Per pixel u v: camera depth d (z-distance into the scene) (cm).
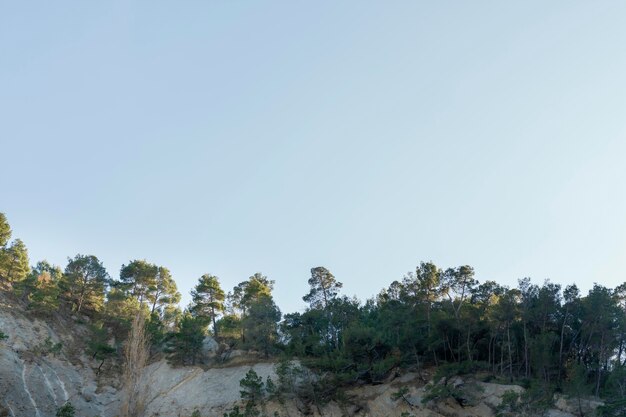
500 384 7388
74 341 9588
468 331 8112
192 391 8488
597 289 8069
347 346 8125
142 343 7456
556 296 8394
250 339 9350
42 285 10088
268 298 9881
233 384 8462
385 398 7700
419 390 7669
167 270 11719
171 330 10944
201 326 9650
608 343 7731
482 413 7044
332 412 7638
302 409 7706
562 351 8075
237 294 11088
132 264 11469
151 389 8669
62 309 10269
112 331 10238
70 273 10862
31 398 7369
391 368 7944
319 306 10106
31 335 8938
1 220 10394
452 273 8944
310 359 8069
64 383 8231
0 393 6988
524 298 8325
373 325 9319
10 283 10119
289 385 7550
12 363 7806
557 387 7438
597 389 7350
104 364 9281
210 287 11006
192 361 9325
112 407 8175
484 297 8850
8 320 8906
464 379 7481
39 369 8125
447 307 9006
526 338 7919
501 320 8081
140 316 7806
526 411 6494
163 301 11531
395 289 10131
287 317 9550
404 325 8400
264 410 7450
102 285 10938
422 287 8925
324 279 10331
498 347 8419
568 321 8344
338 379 7688
